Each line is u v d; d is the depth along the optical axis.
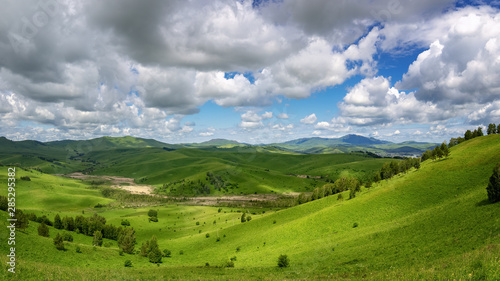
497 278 15.54
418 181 83.19
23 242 55.50
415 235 46.06
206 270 54.03
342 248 53.75
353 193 97.06
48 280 28.50
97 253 68.19
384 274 27.94
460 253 29.73
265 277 38.78
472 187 64.88
